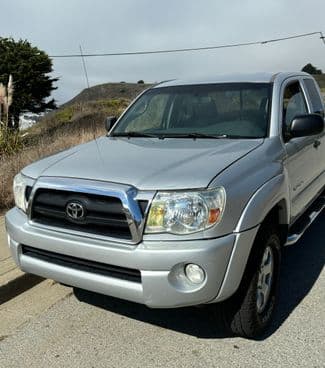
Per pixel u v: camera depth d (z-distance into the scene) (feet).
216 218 9.76
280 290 14.05
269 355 10.79
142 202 9.83
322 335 11.59
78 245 10.34
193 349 11.09
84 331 12.01
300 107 16.26
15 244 11.66
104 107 84.07
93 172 10.69
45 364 10.68
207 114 14.69
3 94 33.24
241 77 15.88
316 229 19.47
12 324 12.44
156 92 16.65
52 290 14.28
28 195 11.55
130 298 10.09
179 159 11.22
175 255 9.57
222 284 9.89
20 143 31.89
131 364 10.59
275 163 12.21
